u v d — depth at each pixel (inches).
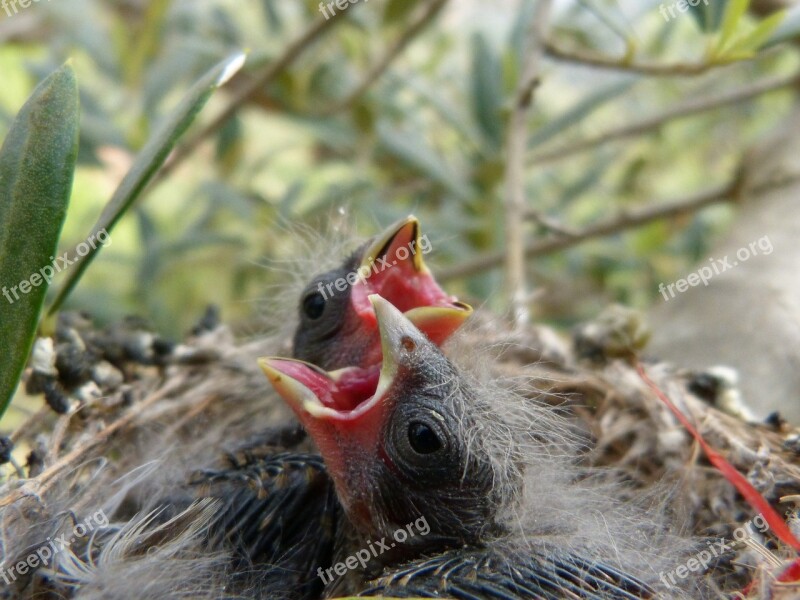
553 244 9.8
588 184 11.5
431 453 6.9
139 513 7.1
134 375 7.9
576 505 7.2
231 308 10.4
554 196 12.2
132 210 10.1
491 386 7.3
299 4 11.0
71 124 6.2
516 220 8.4
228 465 7.6
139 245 10.8
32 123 6.2
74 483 7.1
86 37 10.7
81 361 7.4
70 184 6.2
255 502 7.4
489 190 10.1
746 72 13.2
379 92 11.0
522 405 7.4
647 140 13.3
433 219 10.1
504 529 7.0
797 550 6.5
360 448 7.0
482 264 9.5
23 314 6.3
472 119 10.2
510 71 9.4
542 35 8.5
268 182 13.1
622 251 11.5
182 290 11.3
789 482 7.1
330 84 10.8
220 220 11.9
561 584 6.8
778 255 8.8
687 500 7.3
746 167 9.8
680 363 8.4
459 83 12.1
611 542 7.0
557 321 11.0
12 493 6.8
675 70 8.0
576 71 11.5
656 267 11.6
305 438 7.9
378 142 10.9
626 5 10.2
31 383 7.3
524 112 8.5
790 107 11.0
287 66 9.7
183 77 10.4
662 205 9.9
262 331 8.6
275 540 7.4
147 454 7.5
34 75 10.5
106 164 10.0
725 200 9.8
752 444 7.4
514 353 8.1
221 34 11.2
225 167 11.3
